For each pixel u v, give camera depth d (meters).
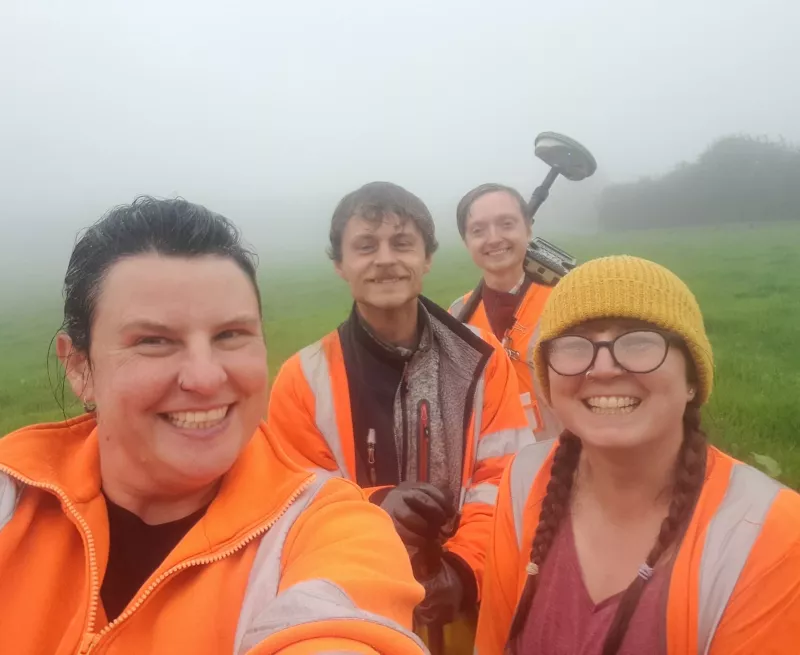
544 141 3.77
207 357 0.98
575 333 1.37
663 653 1.26
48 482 1.05
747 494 1.31
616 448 1.32
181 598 0.98
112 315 0.99
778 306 6.56
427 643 1.88
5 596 1.01
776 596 1.19
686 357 1.36
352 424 2.19
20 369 6.09
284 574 0.98
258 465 1.10
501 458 2.18
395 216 2.12
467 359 2.23
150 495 1.06
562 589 1.45
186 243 1.00
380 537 1.02
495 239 3.51
